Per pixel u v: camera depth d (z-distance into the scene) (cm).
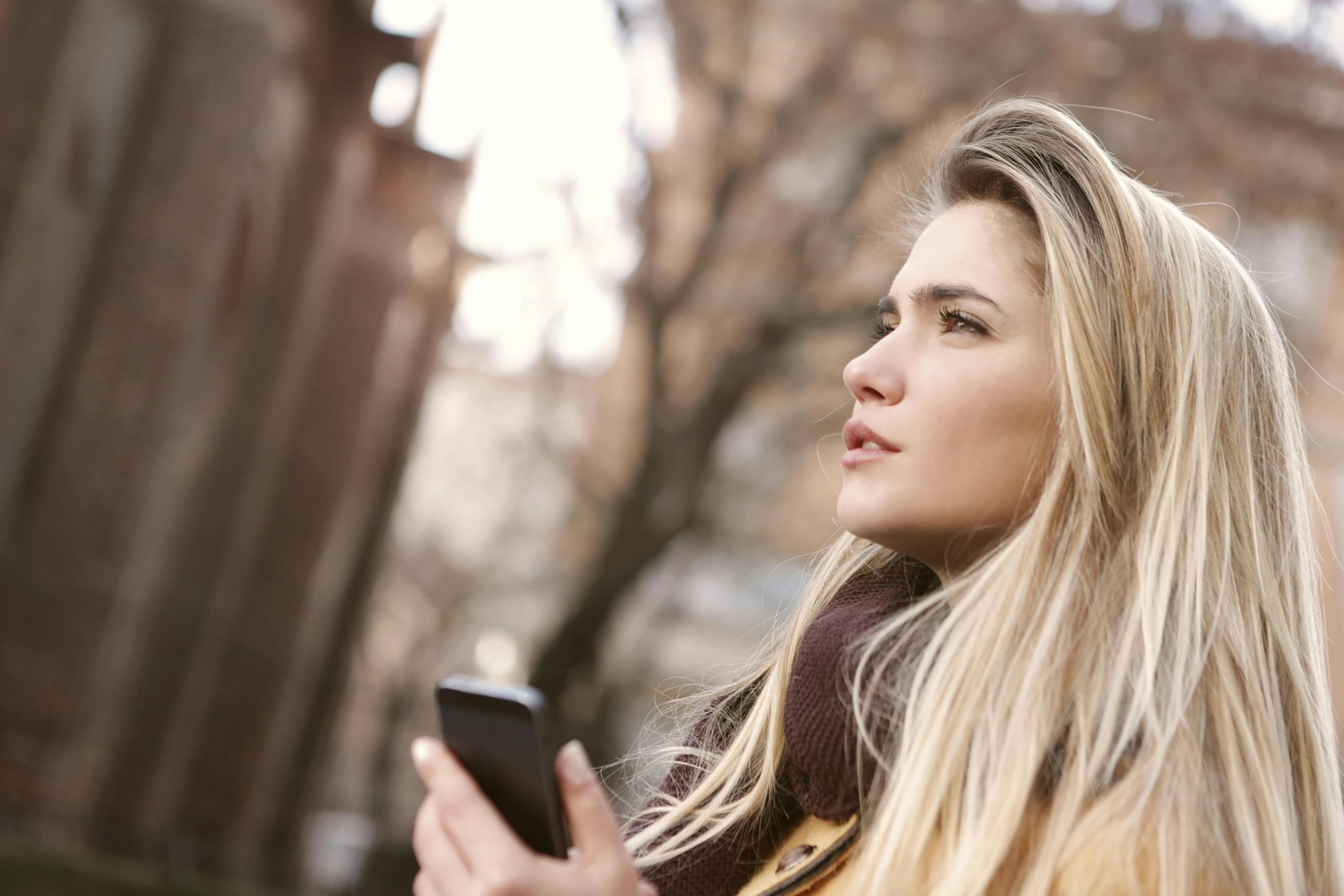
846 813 113
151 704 1475
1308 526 126
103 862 1191
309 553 1802
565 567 1889
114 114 1316
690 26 1502
